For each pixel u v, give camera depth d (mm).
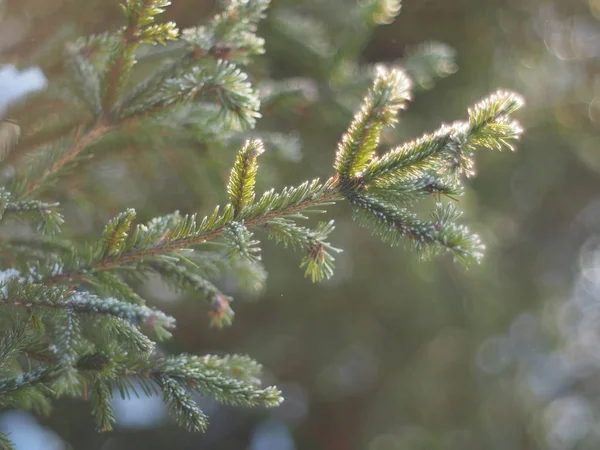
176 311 2365
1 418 1568
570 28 2570
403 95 908
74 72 1057
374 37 2195
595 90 2670
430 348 2645
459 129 905
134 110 999
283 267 2287
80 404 2025
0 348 905
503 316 2674
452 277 2406
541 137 2691
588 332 3303
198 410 923
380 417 2775
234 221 909
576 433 3102
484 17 2260
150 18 962
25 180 1010
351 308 2541
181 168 1226
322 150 1804
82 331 945
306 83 1275
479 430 2738
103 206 1254
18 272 963
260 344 2652
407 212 908
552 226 3027
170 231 936
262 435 2957
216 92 964
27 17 1355
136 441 2338
